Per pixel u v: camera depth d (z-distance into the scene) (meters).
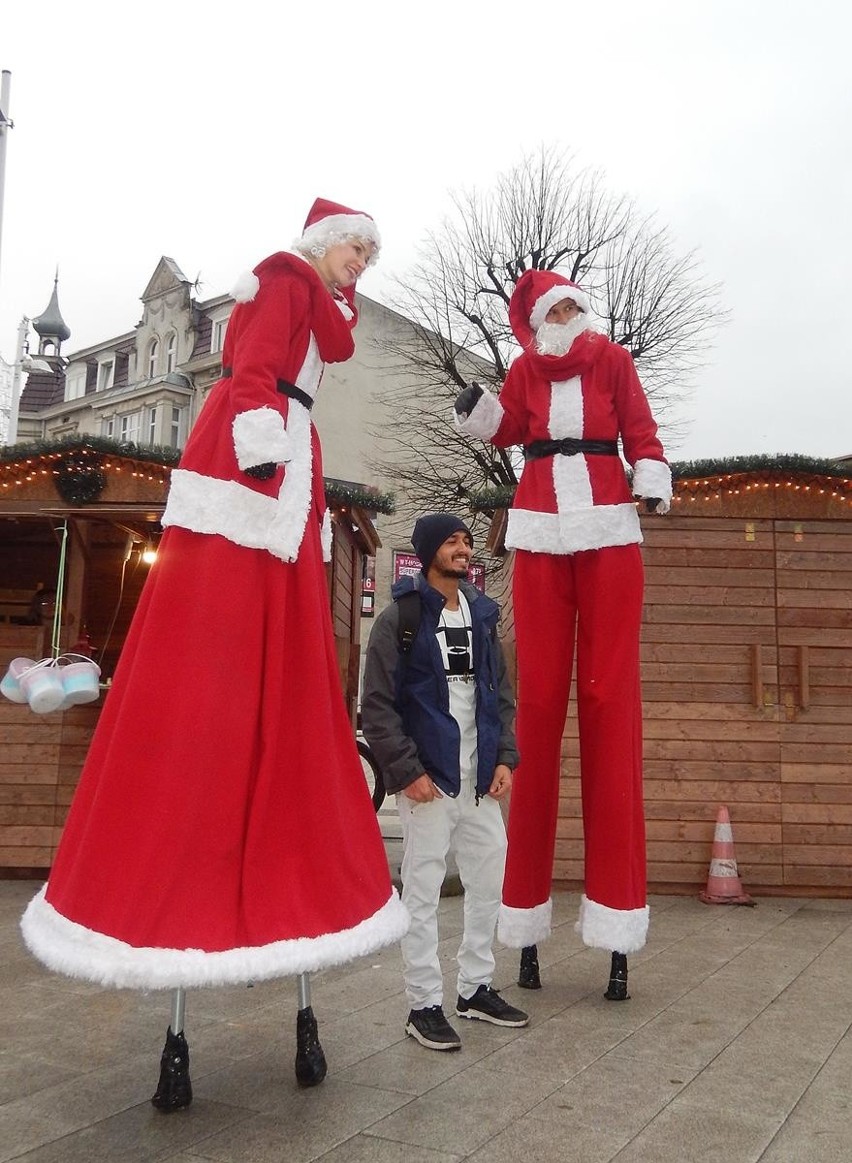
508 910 3.91
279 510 2.69
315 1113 2.58
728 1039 3.23
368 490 8.80
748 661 6.16
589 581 3.90
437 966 3.22
